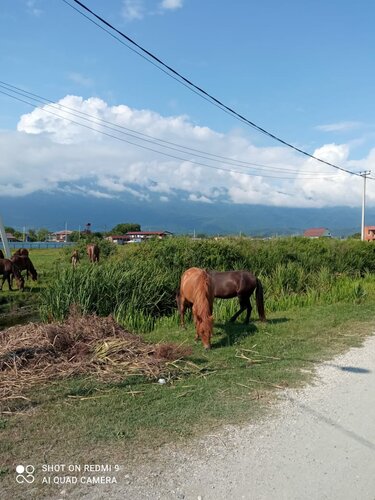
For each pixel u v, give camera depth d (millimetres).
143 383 6309
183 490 3738
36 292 17266
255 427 4961
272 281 15797
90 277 11547
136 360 7043
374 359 7723
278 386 6273
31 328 8039
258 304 10500
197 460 4219
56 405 5469
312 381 6547
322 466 4148
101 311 11375
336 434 4816
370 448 4516
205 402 5648
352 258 21125
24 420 5039
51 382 6230
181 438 4660
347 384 6438
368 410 5488
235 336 9148
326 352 8117
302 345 8562
